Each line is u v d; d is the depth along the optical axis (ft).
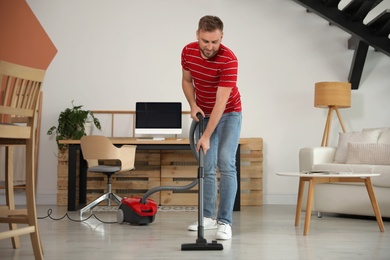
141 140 17.43
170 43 20.07
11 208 9.41
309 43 20.08
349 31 18.71
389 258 8.71
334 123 19.79
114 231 11.89
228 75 9.89
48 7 19.94
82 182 18.34
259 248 9.63
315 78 20.01
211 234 11.25
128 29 20.06
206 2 20.13
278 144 19.84
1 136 7.43
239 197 17.15
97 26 20.02
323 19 20.12
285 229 12.37
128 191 19.17
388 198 14.06
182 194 18.93
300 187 13.11
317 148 16.02
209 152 11.41
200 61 10.07
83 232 11.73
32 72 8.00
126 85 19.92
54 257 8.70
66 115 18.65
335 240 10.68
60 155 18.70
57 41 19.90
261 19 20.12
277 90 19.95
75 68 19.86
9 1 19.76
